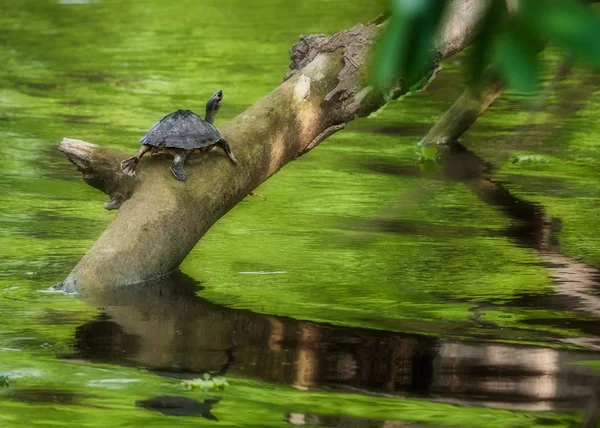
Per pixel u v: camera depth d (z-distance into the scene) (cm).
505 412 597
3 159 1530
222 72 2322
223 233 1144
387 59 206
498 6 205
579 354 727
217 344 744
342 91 1130
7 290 893
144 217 930
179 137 950
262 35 2852
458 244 1103
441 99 2134
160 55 2559
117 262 916
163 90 2114
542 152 1653
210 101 1060
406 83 222
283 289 918
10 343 739
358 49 1143
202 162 972
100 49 2652
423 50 205
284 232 1152
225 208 988
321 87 1128
